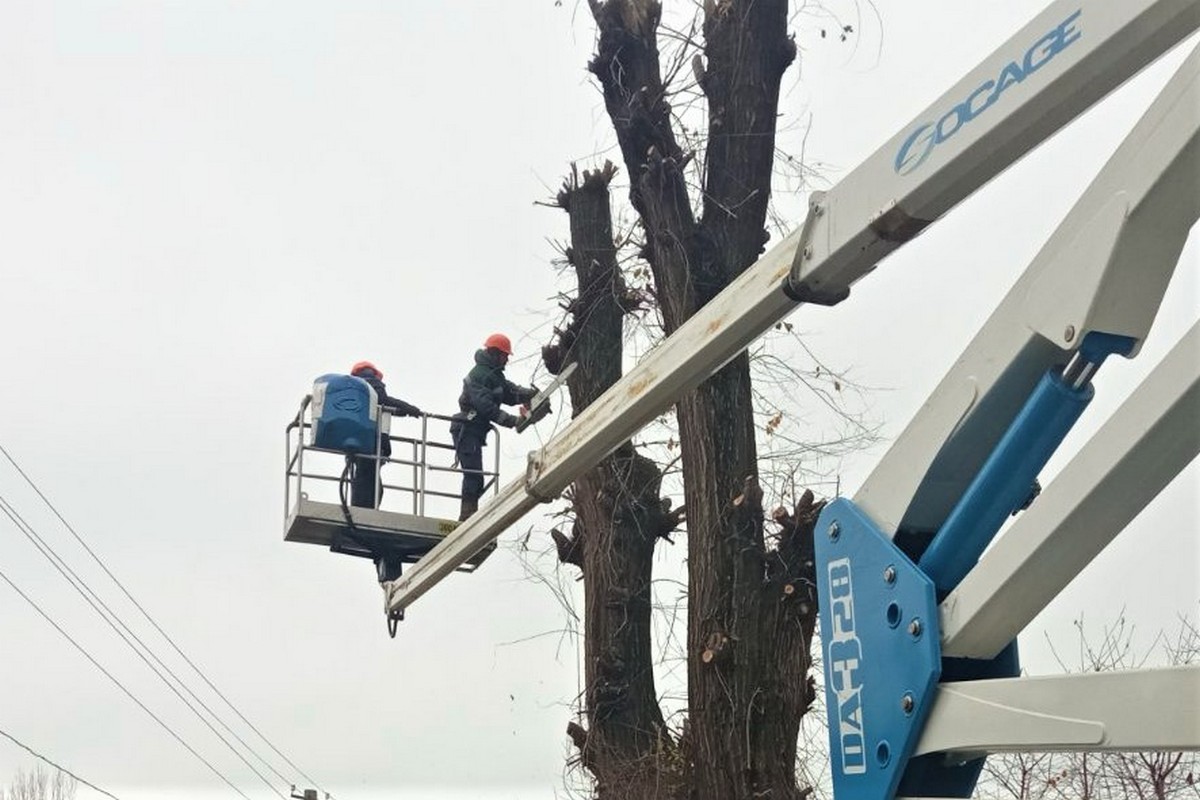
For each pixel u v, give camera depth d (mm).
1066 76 3303
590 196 10109
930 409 3732
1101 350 3436
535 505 6715
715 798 7344
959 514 3619
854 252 4023
